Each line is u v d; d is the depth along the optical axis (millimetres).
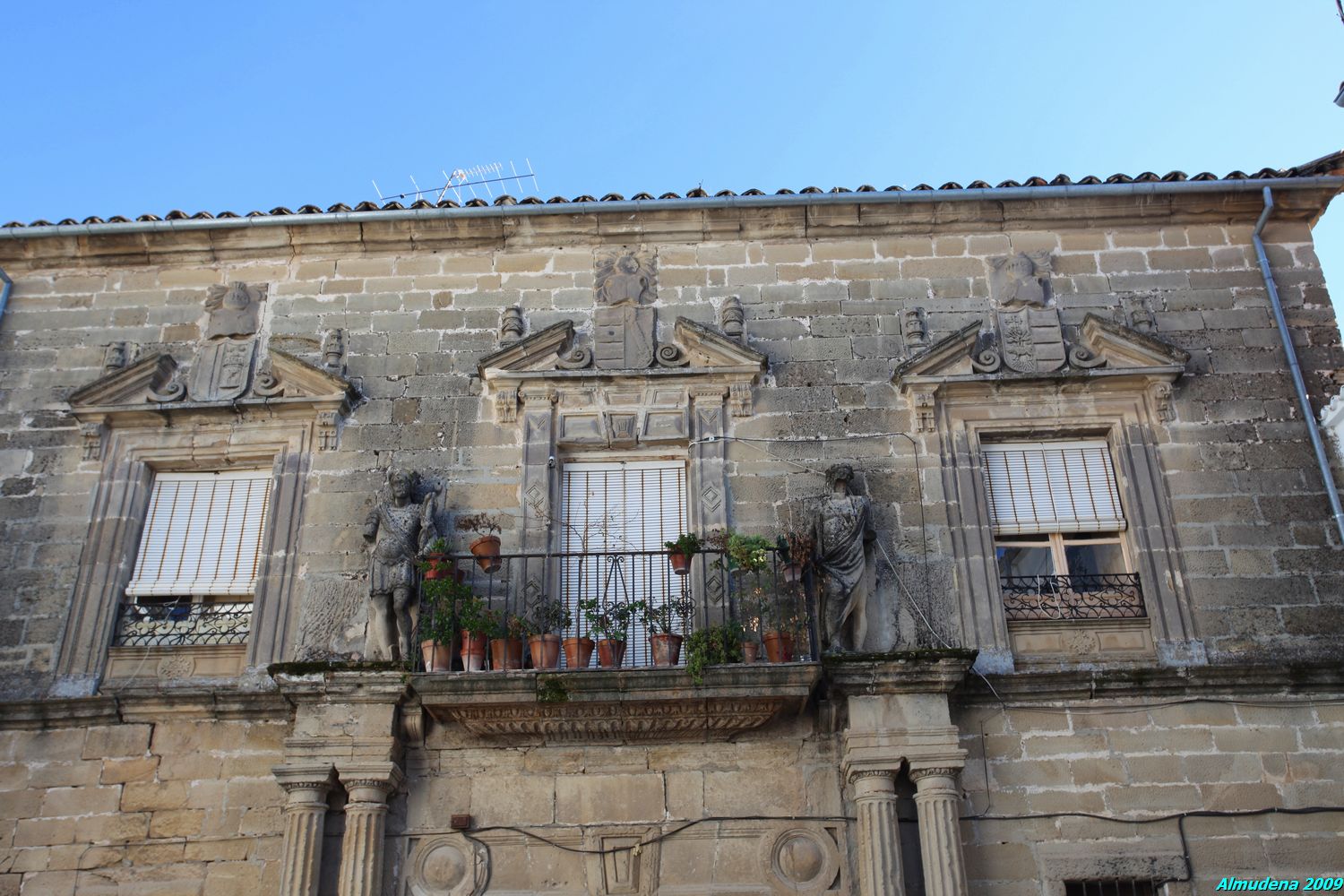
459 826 10883
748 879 10719
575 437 12672
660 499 12555
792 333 13195
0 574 12219
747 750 11180
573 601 12023
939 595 11797
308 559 12148
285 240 13797
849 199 13461
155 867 10898
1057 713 11227
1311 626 11523
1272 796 10852
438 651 10984
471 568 11992
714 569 11773
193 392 13070
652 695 10742
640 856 10828
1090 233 13695
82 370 13359
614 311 13391
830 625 11336
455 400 12945
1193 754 11031
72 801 11156
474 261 13781
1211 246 13570
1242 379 12789
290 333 13430
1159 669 11195
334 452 12688
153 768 11266
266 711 11406
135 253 13883
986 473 12570
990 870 10625
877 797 10594
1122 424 12578
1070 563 12195
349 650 11703
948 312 13289
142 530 12586
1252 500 12141
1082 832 10773
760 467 12477
